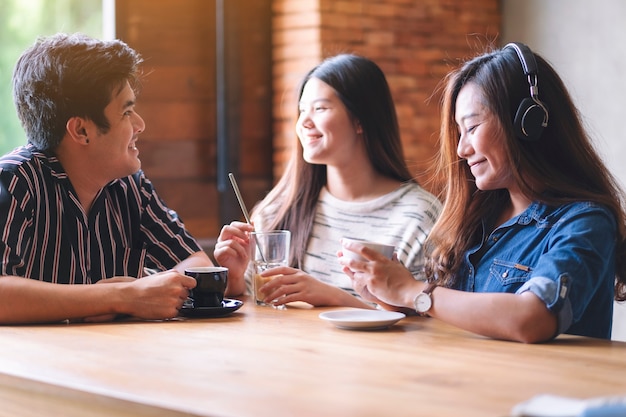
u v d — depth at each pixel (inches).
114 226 103.6
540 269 78.1
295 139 121.2
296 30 179.6
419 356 69.0
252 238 97.0
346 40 179.0
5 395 66.0
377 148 118.2
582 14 186.7
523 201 88.9
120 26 170.9
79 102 93.8
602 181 86.7
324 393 57.4
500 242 89.0
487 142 86.2
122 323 85.2
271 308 94.7
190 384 60.1
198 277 88.7
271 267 96.6
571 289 76.0
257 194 185.2
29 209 92.6
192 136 179.9
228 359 67.9
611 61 182.7
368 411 53.2
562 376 62.4
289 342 74.9
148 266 111.7
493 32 199.2
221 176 181.9
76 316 84.7
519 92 85.4
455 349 71.8
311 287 95.7
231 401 55.6
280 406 54.3
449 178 92.8
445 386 59.3
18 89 96.3
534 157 86.0
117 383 60.8
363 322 79.7
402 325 83.5
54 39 96.0
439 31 191.5
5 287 84.6
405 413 52.8
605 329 83.8
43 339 77.2
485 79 86.4
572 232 80.1
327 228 118.5
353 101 116.1
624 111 180.9
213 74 181.6
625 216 86.7
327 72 117.3
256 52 183.9
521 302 74.9
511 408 53.9
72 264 97.7
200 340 76.0
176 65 177.5
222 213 181.9
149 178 175.2
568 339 76.5
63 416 61.9
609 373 63.3
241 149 182.7
